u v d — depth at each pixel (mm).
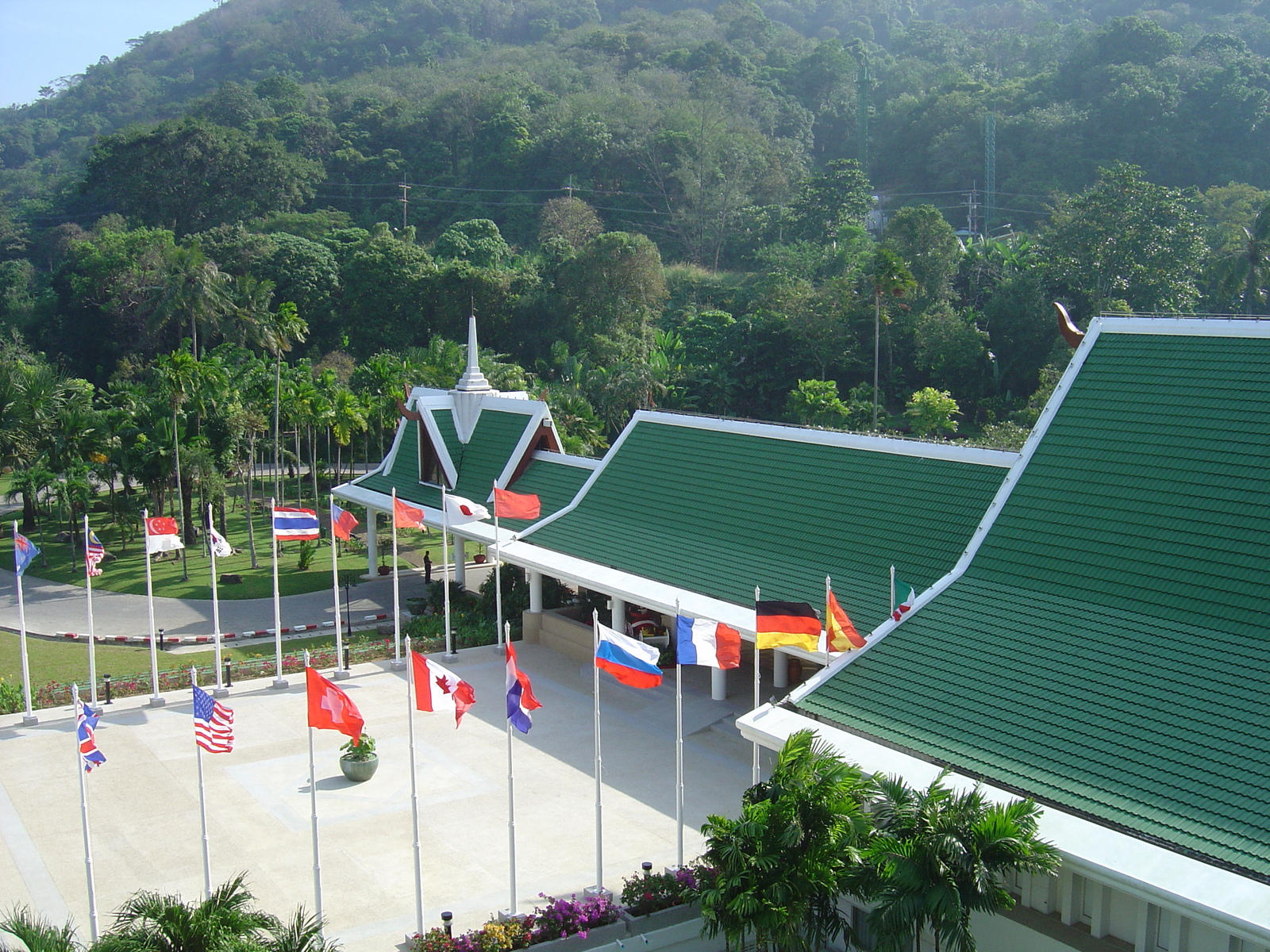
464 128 176500
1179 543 29969
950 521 36750
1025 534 33219
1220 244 118500
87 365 123250
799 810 23516
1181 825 23062
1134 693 26828
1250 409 31234
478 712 41656
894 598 35031
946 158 171875
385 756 38000
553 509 51625
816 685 30953
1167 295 103250
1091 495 32688
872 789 24188
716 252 149750
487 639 49281
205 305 89438
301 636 53188
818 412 95250
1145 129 151125
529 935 26438
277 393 75375
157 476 70812
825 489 41594
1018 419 88500
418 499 58000
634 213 159000
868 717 29109
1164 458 31984
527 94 183500
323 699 26734
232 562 68375
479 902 28625
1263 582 27797
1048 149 157500
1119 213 103188
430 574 62625
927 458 39250
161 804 34469
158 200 144375
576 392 94125
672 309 129875
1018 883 25078
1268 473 29688
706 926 24906
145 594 61688
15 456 72375
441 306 122875
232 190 146500
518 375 94188
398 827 32906
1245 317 33062
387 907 28484
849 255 122812
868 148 190000
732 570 40719
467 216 159750
